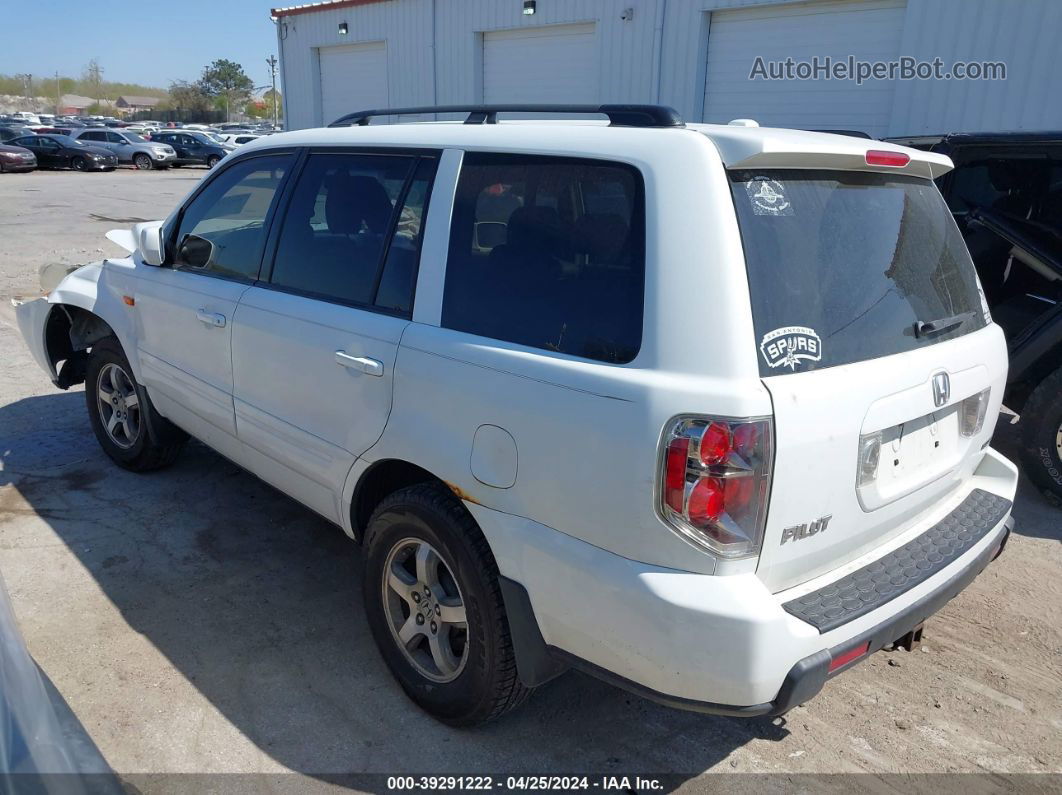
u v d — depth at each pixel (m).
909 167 2.65
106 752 2.67
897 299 2.49
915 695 3.11
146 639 3.27
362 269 2.98
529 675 2.49
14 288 9.89
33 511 4.29
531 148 2.54
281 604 3.55
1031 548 4.24
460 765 2.69
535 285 2.42
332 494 3.12
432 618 2.80
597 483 2.14
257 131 52.22
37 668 1.95
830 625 2.12
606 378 2.14
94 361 4.71
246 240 3.59
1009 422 5.98
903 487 2.46
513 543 2.37
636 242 2.20
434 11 16.38
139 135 35.41
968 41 10.48
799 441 2.06
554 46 14.82
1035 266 4.65
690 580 2.05
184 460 5.00
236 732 2.79
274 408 3.32
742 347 2.03
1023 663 3.31
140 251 4.28
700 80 12.94
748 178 2.21
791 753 2.79
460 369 2.50
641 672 2.16
